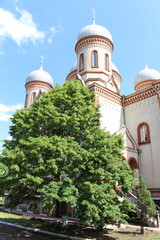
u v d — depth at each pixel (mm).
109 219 11734
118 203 11992
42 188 10820
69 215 18297
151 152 20375
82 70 26828
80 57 27797
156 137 20375
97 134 12484
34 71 38375
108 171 11711
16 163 10977
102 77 25453
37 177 10383
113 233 12945
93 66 26156
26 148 12078
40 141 10547
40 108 12773
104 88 21703
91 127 13688
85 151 11422
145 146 21047
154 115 21109
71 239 11727
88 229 13812
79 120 13234
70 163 11438
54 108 12953
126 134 20766
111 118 21891
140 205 13117
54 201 11430
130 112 23438
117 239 11562
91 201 10438
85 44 27484
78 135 13367
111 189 11398
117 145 12953
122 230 13781
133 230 13820
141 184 13797
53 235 12594
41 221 17297
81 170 11891
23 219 18500
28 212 23359
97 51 26688
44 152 11414
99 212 11023
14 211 24250
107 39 27500
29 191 12805
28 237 12070
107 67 26891
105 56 27062
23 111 13719
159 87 21062
